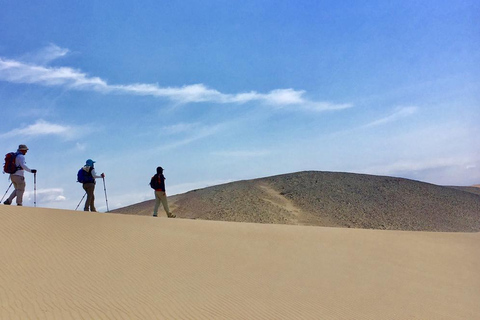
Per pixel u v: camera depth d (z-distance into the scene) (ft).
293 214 153.99
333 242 71.15
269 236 67.46
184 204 164.35
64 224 51.52
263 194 172.45
